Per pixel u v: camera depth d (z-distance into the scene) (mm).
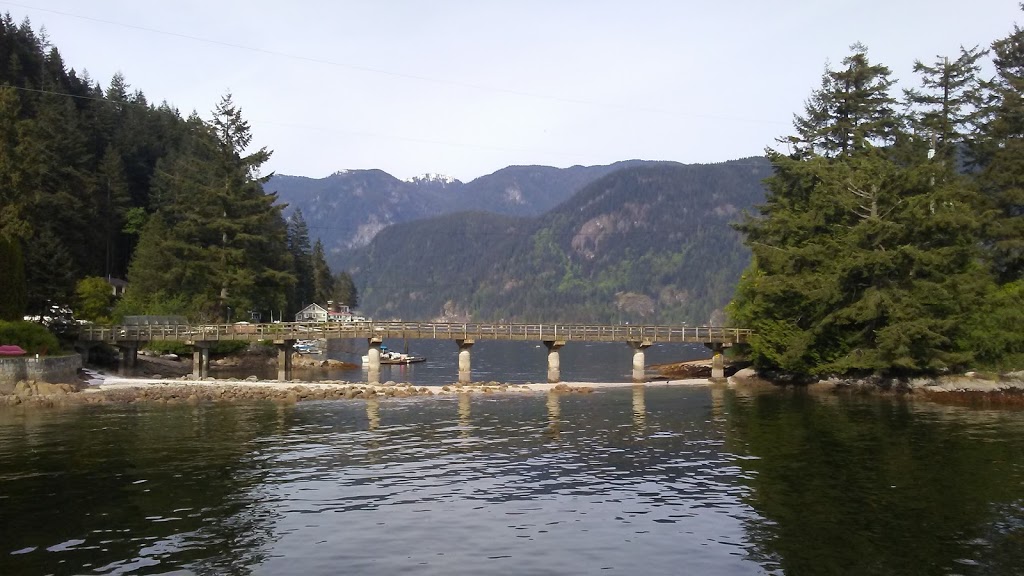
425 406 46812
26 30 121312
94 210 90938
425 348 162625
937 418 39625
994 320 50594
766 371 63906
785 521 20469
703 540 18891
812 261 57562
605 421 39688
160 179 106375
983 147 64250
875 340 53438
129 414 41875
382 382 66750
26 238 63188
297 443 32688
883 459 28500
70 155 90938
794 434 34594
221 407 45781
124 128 119438
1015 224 56094
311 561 17234
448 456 29812
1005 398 47750
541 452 30672
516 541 18781
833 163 65312
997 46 65688
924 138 66562
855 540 18828
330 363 89375
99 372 63188
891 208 52688
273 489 24125
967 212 50812
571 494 23547
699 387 60438
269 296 83562
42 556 17578
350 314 189000
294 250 151875
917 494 23172
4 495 23203
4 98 67125
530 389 58500
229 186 82312
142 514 21109
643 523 20359
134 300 81812
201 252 79125
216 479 25516
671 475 26203
